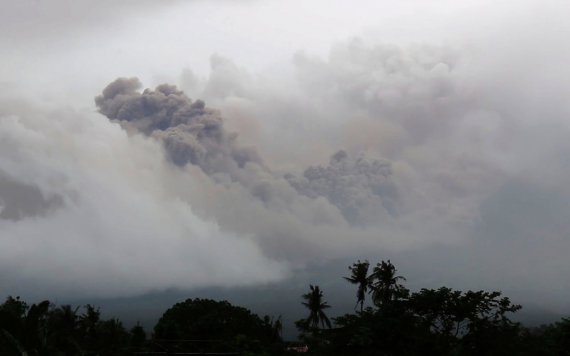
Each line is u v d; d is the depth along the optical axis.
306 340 58.22
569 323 54.88
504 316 53.53
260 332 94.31
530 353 50.62
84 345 62.03
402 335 50.62
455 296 54.50
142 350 69.06
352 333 51.78
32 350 43.59
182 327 90.94
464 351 49.19
